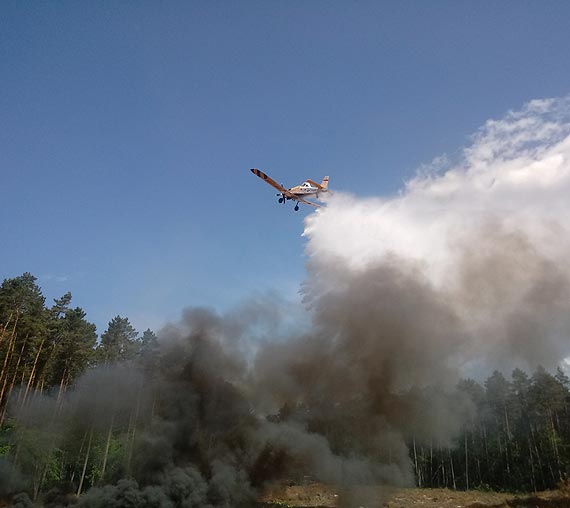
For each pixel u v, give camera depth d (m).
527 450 60.38
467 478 58.78
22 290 51.81
